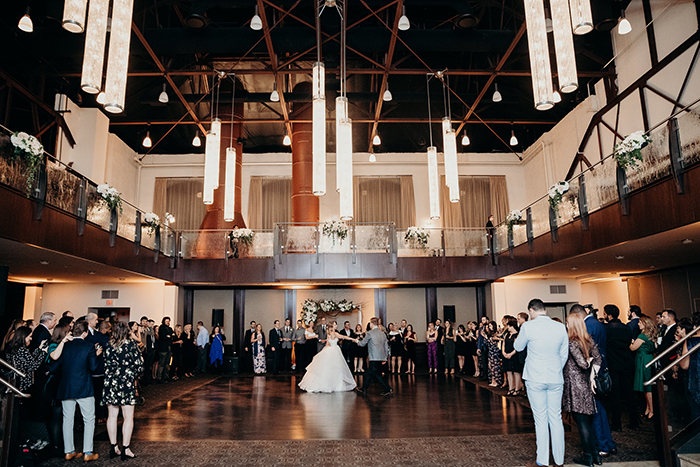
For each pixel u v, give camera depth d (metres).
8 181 6.46
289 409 7.68
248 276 13.35
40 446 4.87
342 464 4.71
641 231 7.38
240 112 16.42
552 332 4.36
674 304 12.38
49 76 12.84
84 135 14.23
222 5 10.22
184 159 18.30
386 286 15.30
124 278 12.84
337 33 10.67
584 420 4.57
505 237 13.41
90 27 4.52
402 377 12.15
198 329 15.01
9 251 7.75
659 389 4.49
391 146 19.17
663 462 4.39
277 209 18.22
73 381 4.86
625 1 12.20
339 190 7.32
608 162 8.25
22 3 10.19
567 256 9.86
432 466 4.62
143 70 13.16
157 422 6.71
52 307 14.06
